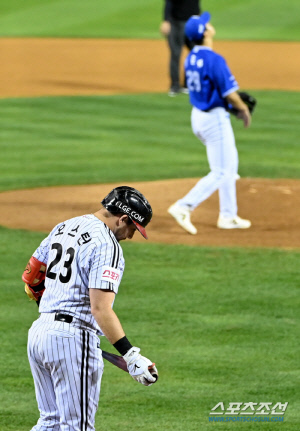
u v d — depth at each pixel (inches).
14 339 990.4
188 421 788.0
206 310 1086.4
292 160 2071.9
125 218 632.4
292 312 1080.8
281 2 5728.3
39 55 4151.1
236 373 898.1
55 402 646.5
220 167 1413.6
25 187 1779.0
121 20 5285.4
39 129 2461.9
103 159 2078.0
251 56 4163.4
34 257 661.9
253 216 1558.8
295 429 773.3
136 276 1222.9
